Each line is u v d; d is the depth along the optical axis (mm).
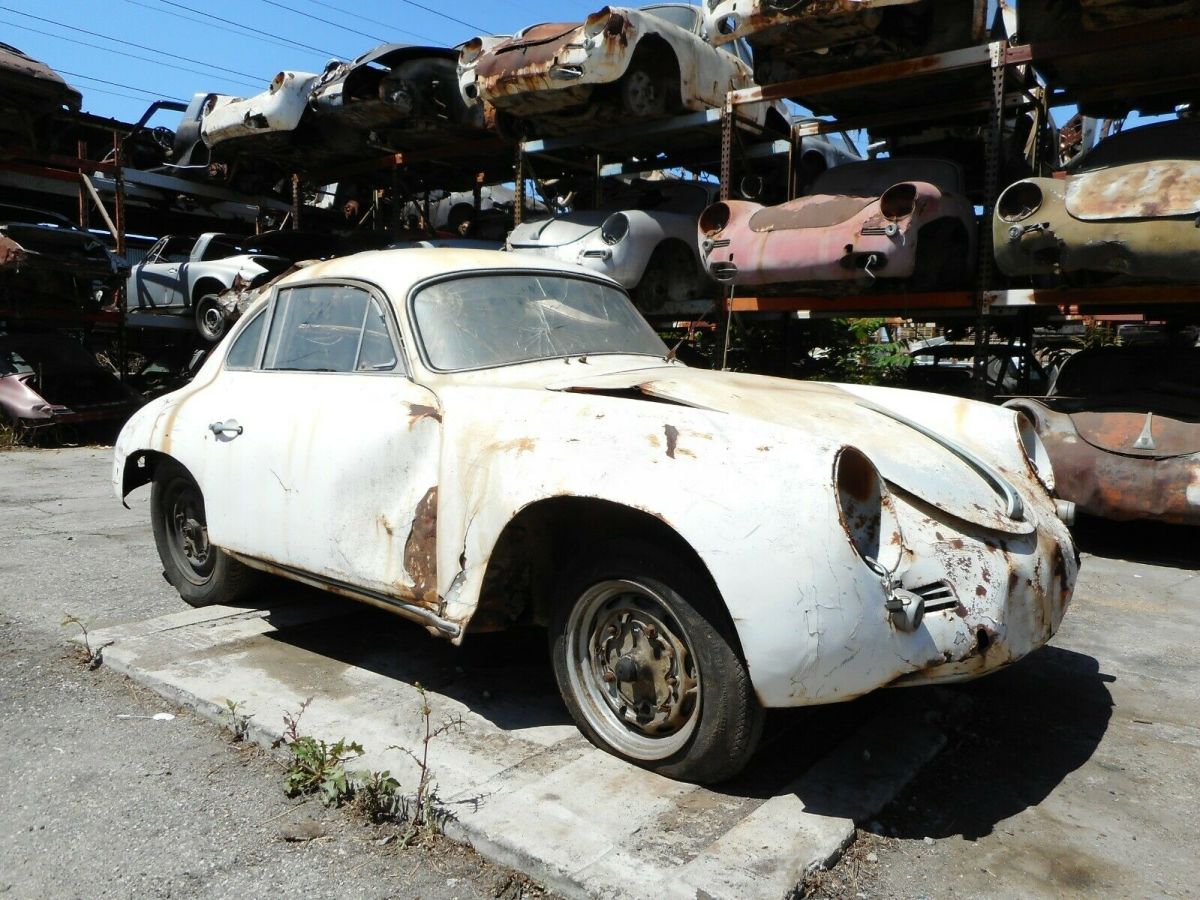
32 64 11602
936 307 7418
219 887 2285
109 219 13773
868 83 7777
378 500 3191
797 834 2402
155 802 2666
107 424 11875
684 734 2645
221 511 3777
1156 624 4414
